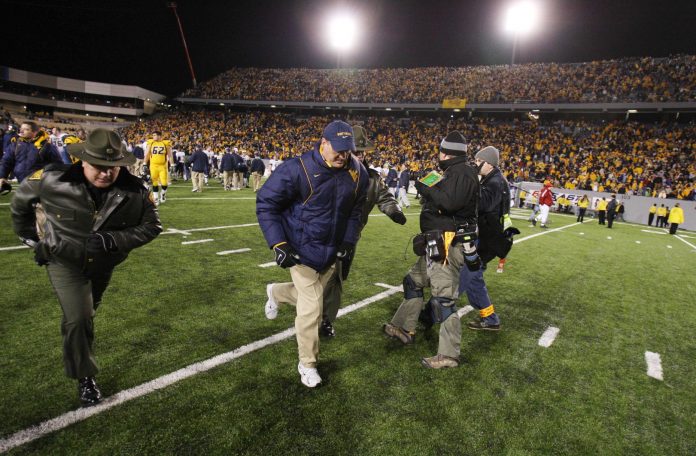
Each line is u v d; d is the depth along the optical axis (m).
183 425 2.20
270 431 2.21
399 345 3.44
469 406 2.63
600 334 4.19
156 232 2.35
